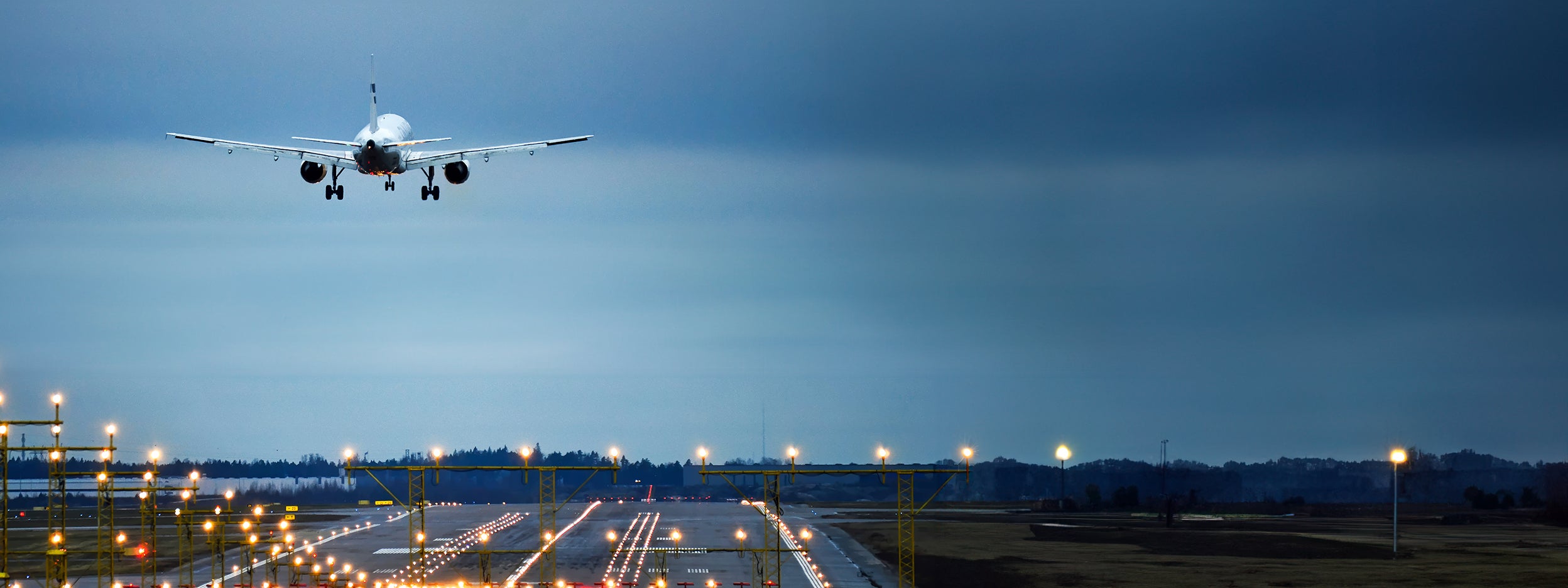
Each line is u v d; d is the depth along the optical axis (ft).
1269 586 377.50
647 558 452.35
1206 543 522.06
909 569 425.69
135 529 572.10
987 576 407.44
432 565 431.84
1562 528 635.25
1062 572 418.10
